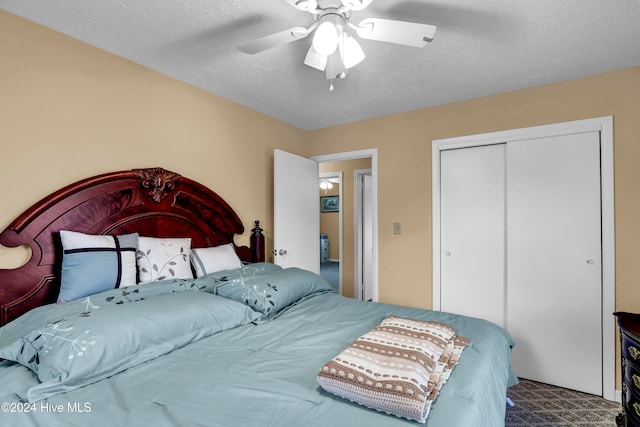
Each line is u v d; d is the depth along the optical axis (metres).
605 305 2.29
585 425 1.95
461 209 2.91
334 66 1.86
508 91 2.66
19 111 1.64
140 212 2.10
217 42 1.93
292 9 1.63
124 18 1.68
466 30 1.81
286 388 1.08
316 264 3.67
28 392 0.96
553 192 2.49
